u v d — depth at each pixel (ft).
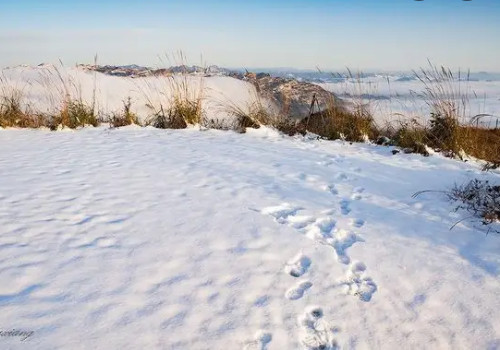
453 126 22.61
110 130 25.79
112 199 12.99
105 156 18.42
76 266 9.04
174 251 10.03
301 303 8.57
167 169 16.65
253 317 7.99
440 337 8.08
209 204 13.07
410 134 23.66
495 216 12.92
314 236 11.57
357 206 13.98
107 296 8.10
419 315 8.62
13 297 7.80
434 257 10.80
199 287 8.70
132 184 14.53
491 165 19.54
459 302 9.07
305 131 27.22
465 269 10.30
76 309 7.64
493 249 11.28
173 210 12.41
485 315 8.71
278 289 8.93
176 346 7.06
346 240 11.52
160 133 25.20
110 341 6.96
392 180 17.06
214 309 8.08
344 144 24.57
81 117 27.35
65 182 14.40
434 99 23.24
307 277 9.51
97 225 11.08
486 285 9.68
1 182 14.14
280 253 10.39
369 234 11.89
